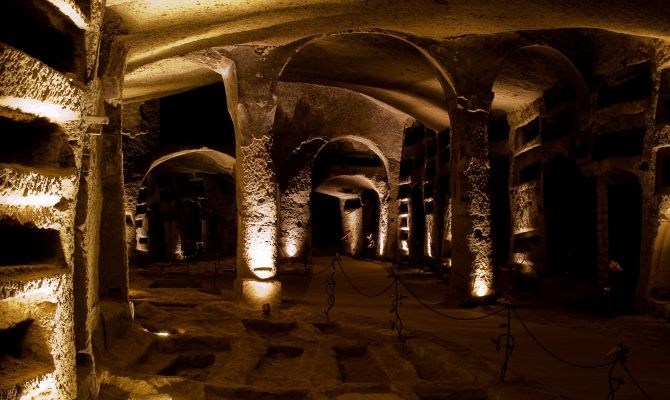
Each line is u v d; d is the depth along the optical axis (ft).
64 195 11.80
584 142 47.09
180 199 101.60
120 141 28.91
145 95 55.83
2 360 10.14
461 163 44.70
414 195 81.10
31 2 11.34
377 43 47.73
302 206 79.36
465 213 44.70
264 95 42.75
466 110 44.62
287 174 79.05
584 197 51.16
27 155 11.62
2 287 9.39
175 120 77.82
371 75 58.75
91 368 17.11
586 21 34.50
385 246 87.71
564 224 51.80
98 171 23.91
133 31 25.07
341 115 81.82
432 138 73.92
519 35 44.75
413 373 24.85
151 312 37.60
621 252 45.68
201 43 34.06
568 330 34.73
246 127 42.70
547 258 51.72
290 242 78.64
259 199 42.70
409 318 38.75
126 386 19.69
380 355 29.07
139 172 76.02
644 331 34.45
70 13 12.03
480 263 44.47
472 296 44.47
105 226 29.01
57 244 11.68
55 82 10.72
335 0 27.43
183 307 41.93
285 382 23.76
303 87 79.82
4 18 11.72
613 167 43.88
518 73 50.80
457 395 21.38
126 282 29.40
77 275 17.57
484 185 44.65
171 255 100.53
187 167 94.94
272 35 37.70
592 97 46.06
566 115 50.39
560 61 46.62
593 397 20.20
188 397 19.81
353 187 100.89
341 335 35.12
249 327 36.01
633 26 34.17
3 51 9.12
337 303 46.24
